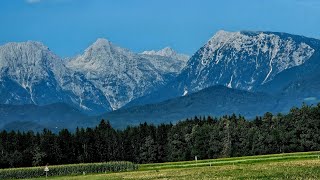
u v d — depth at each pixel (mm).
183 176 113438
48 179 151125
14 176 183250
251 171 113625
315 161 133750
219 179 98688
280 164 129875
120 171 185000
